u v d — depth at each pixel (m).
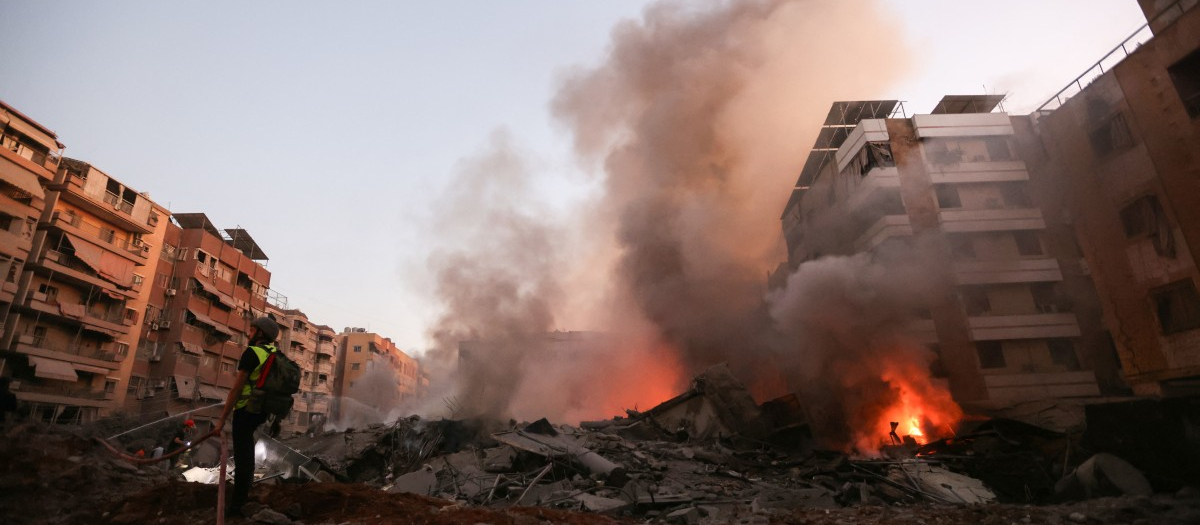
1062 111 26.06
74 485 4.73
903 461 16.08
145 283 39.41
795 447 21.78
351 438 20.77
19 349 30.38
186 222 47.59
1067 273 28.98
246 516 4.48
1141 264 22.23
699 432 22.61
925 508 8.66
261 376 4.62
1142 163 22.09
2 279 29.48
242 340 48.00
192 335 41.91
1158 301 21.58
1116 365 27.45
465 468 14.50
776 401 24.83
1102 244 23.94
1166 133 21.05
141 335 38.91
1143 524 6.85
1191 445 11.02
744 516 7.91
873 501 12.85
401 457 19.34
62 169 33.06
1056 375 27.39
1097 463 11.02
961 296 28.89
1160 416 11.62
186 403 39.66
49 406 31.50
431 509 5.10
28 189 30.59
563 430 21.78
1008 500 13.91
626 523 5.86
